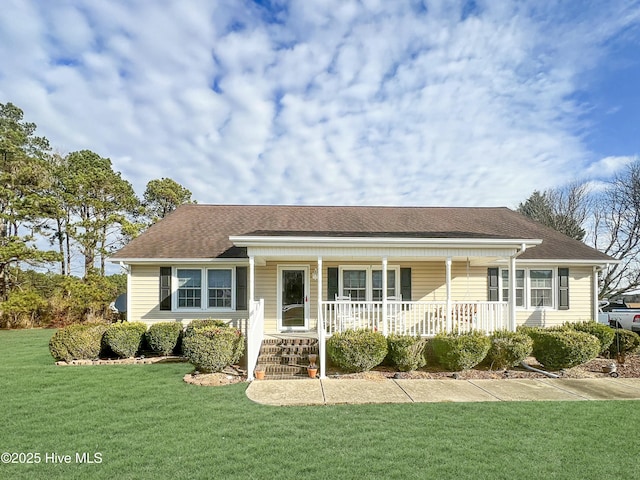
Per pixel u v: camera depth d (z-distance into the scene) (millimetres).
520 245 11016
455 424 6156
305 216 17141
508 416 6551
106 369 10094
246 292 13648
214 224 16203
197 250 13734
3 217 22859
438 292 14086
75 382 8656
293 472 4531
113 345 11250
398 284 14000
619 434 5777
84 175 26875
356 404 7227
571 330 10852
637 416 6586
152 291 13578
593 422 6277
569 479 4430
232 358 9883
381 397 7703
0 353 12719
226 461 4805
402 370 9898
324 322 10789
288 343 11578
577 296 14328
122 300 18922
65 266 28719
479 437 5621
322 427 5988
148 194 35781
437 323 11586
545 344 10109
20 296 21250
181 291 13680
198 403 7188
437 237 11086
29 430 5816
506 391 8188
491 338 10242
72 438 5520
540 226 16953
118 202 28703
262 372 9297
